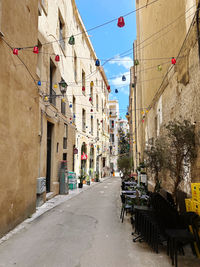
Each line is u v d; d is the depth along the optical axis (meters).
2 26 5.14
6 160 5.27
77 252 4.20
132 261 3.81
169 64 7.84
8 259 3.88
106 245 4.56
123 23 4.63
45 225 6.00
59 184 12.30
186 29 5.82
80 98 19.31
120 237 5.07
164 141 6.55
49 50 10.91
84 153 20.06
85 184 19.41
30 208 7.05
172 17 7.38
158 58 9.72
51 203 9.40
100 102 29.92
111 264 3.70
